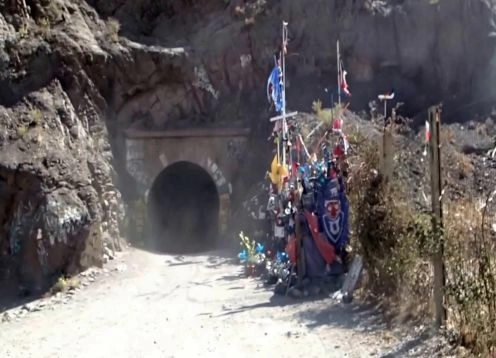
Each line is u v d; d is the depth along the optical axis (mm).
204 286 15172
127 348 10352
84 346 10766
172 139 22859
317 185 13211
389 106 23281
